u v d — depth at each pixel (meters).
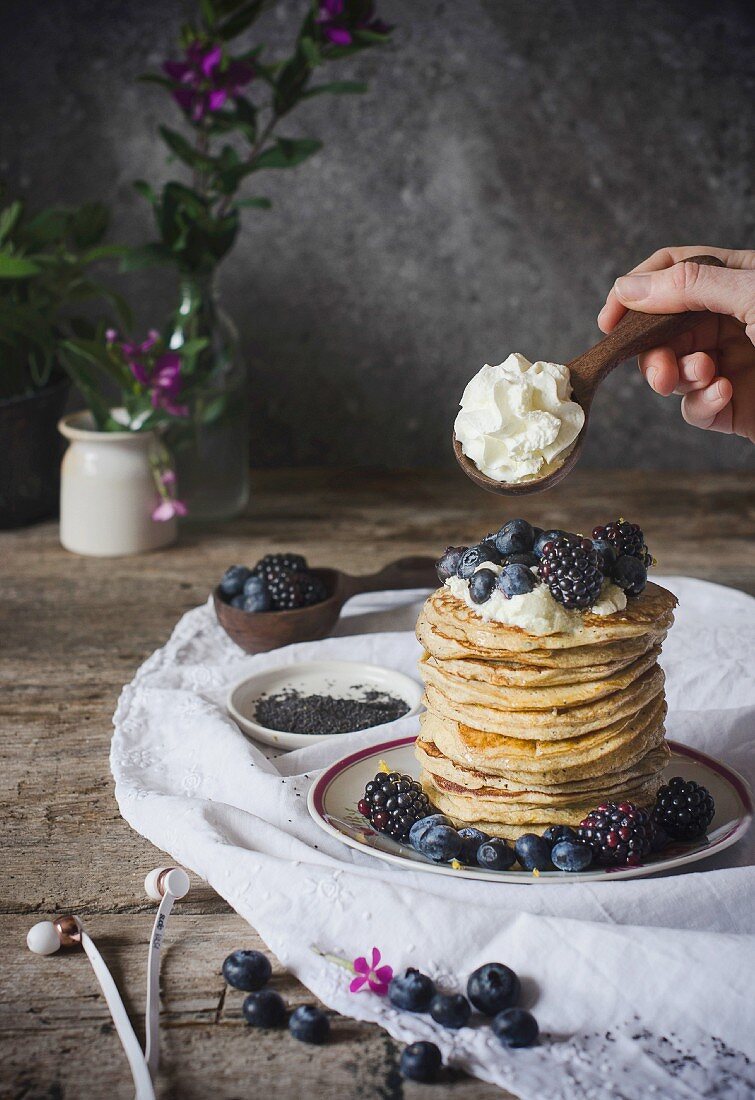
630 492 1.44
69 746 0.85
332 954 0.64
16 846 0.74
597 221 1.47
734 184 1.46
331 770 0.76
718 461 1.55
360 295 1.50
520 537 0.72
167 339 1.25
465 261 1.49
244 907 0.66
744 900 0.66
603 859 0.68
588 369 0.76
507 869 0.68
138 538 1.20
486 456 0.73
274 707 0.87
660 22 1.42
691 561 1.17
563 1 1.42
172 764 0.80
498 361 1.52
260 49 1.24
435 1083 0.58
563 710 0.69
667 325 0.77
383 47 1.43
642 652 0.70
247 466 1.37
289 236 1.48
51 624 1.04
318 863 0.69
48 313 1.31
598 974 0.61
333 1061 0.59
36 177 1.46
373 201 1.47
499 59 1.43
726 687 0.88
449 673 0.71
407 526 1.30
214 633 1.00
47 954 0.66
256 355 1.51
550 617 0.69
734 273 0.76
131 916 0.68
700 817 0.70
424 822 0.70
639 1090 0.57
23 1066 0.59
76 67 1.43
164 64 1.20
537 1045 0.59
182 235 1.20
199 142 1.24
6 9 1.41
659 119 1.45
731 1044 0.59
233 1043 0.60
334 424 1.54
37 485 1.28
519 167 1.46
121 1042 0.60
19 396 1.27
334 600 0.98
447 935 0.63
